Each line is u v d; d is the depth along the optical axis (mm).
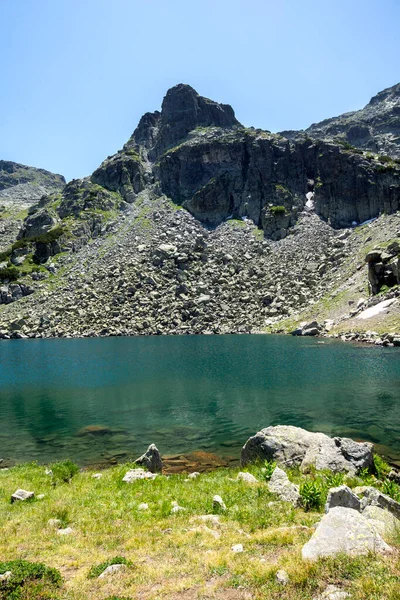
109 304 105500
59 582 9102
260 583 8469
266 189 141000
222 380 43188
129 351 67250
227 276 110750
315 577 8273
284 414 30453
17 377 48812
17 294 118312
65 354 66312
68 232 140875
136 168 169875
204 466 21797
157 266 117000
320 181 134875
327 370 45344
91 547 11188
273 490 14875
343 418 28734
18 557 10555
